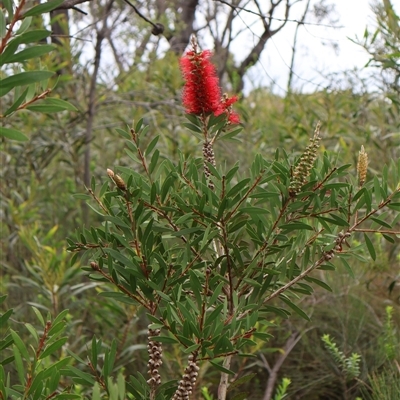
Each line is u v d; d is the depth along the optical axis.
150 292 1.52
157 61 5.09
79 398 1.43
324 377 3.16
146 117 4.67
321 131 4.43
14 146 4.41
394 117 3.90
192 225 1.59
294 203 1.51
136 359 3.33
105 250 1.50
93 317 3.59
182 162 1.61
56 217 4.59
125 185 1.47
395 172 1.61
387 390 2.58
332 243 1.65
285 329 3.51
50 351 1.36
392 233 1.56
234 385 1.68
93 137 4.61
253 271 1.62
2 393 1.33
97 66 4.62
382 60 3.18
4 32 1.07
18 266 4.13
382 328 3.16
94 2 4.80
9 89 1.03
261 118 5.10
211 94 1.63
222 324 1.36
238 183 1.46
